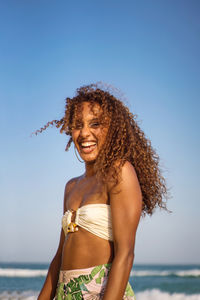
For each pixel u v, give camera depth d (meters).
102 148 2.19
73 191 2.36
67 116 2.38
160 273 53.41
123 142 2.20
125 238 1.97
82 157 2.29
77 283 2.06
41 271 50.19
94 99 2.30
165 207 2.37
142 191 2.28
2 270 51.81
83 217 2.11
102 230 2.07
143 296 30.50
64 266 2.16
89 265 2.05
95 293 2.01
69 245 2.15
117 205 2.01
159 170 2.40
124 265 1.92
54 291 2.41
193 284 38.91
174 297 29.89
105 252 2.05
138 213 2.02
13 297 24.95
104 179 2.08
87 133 2.26
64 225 2.22
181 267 81.50
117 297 1.88
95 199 2.13
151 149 2.40
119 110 2.28
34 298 24.38
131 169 2.09
